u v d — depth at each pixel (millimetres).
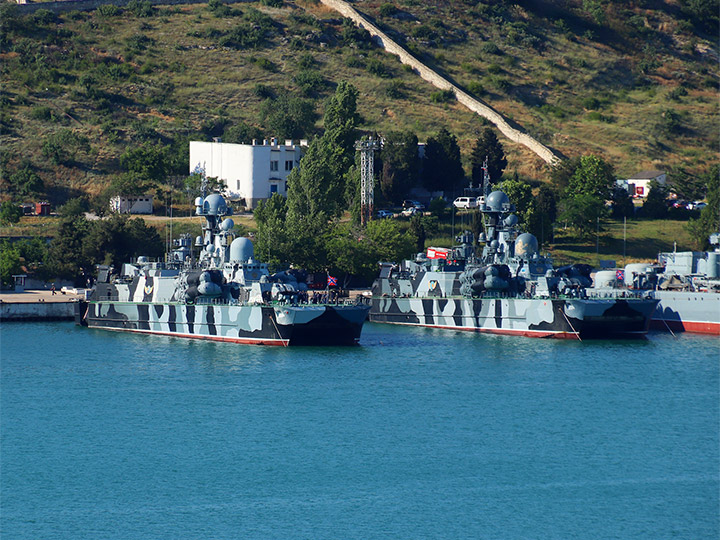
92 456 179500
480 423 197375
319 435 189750
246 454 179500
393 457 177500
